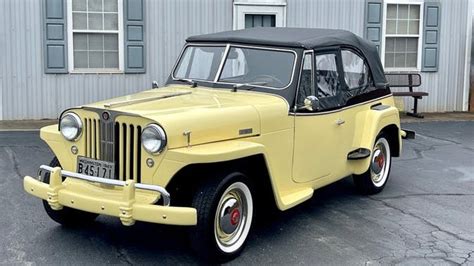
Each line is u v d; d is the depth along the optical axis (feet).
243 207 15.24
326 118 17.98
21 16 36.22
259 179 15.80
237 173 14.65
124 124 14.19
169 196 13.46
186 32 39.01
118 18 37.70
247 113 15.33
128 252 15.23
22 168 23.95
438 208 19.93
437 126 38.09
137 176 14.11
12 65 36.45
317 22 41.11
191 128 13.91
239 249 15.06
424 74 43.80
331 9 41.24
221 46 18.53
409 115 42.50
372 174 21.25
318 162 17.90
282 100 16.67
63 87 37.40
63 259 14.67
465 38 44.11
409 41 43.29
